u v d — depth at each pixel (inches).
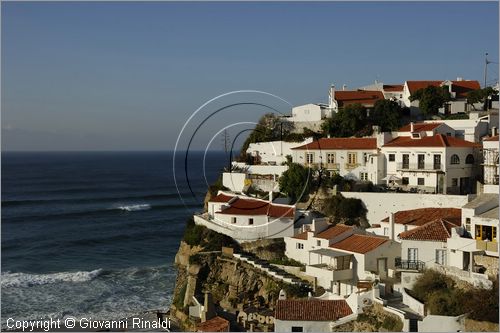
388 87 4685.0
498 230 1967.3
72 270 4239.7
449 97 3993.6
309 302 2009.1
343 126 3850.9
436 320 1722.4
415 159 3083.2
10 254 4845.0
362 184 3221.0
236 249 2920.8
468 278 1892.2
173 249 4936.0
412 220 2518.5
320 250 2439.7
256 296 2603.3
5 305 3324.3
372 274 2244.1
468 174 3034.0
